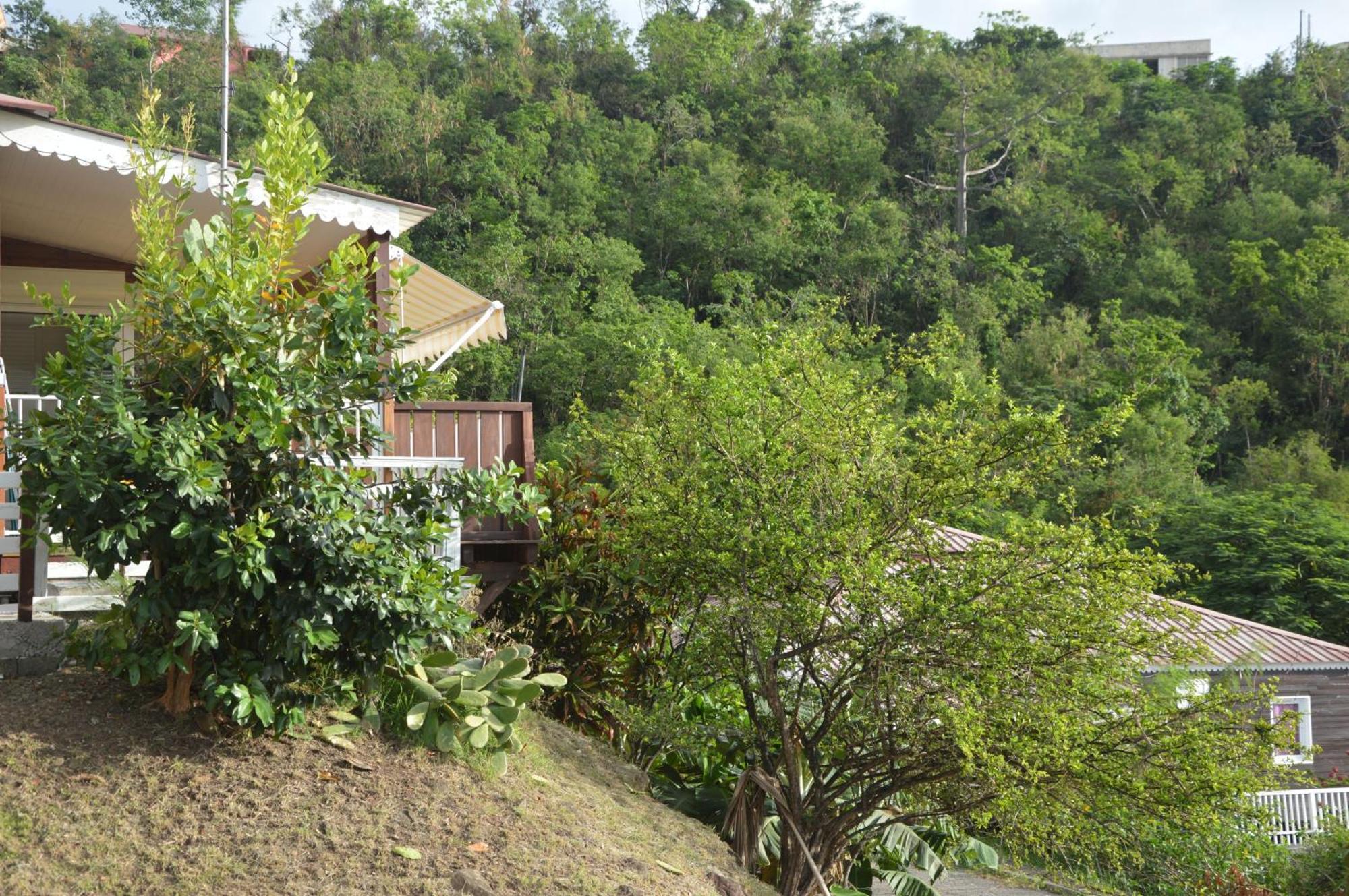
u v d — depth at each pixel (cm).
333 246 990
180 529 550
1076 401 5016
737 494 890
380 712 669
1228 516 3644
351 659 638
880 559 811
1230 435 5519
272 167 650
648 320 4788
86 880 480
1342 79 7894
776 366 914
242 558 560
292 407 598
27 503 583
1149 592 837
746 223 5894
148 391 613
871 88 7625
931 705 810
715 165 6081
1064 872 1062
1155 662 888
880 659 821
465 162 5781
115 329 592
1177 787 781
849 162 6712
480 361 4519
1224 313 6203
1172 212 6919
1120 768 789
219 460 593
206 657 604
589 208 5681
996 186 7131
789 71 7919
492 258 4859
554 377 4612
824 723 892
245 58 7206
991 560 809
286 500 601
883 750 885
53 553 758
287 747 616
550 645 962
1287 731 791
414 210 920
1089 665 812
